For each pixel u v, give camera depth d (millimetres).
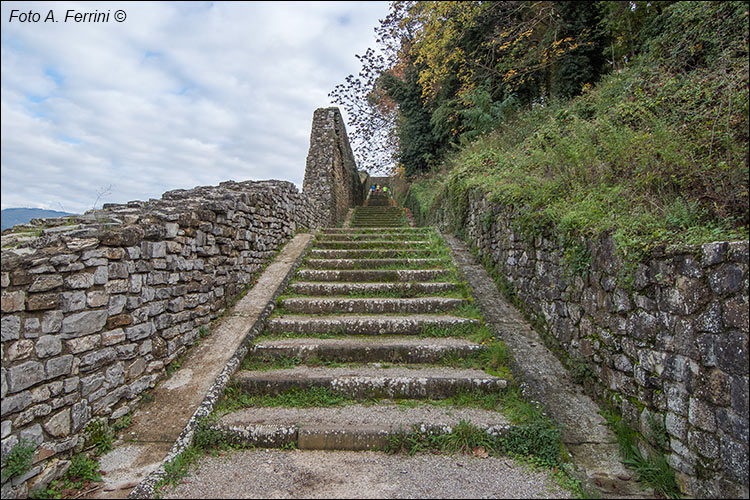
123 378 3068
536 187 4875
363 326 4543
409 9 10180
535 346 4168
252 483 2580
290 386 3547
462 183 7875
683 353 2385
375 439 2955
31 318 2332
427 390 3541
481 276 5906
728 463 2047
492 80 10078
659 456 2561
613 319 3107
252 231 5770
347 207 17594
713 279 2182
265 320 4652
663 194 3260
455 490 2508
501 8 8844
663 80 4707
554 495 2457
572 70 8531
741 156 2729
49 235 2666
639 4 7070
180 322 3906
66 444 2523
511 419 3131
